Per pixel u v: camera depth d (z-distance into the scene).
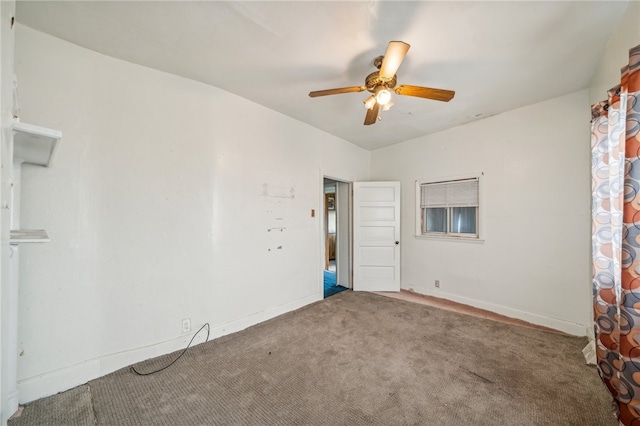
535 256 2.91
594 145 1.88
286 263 3.24
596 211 1.83
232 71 2.28
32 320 1.66
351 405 1.61
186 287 2.35
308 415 1.53
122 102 2.05
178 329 2.29
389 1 1.54
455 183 3.67
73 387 1.77
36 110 1.70
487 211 3.30
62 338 1.76
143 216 2.13
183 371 1.96
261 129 2.96
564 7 1.58
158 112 2.22
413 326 2.78
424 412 1.55
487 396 1.69
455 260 3.63
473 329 2.71
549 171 2.83
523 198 3.01
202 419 1.50
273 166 3.10
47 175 1.73
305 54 2.04
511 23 1.71
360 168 4.55
